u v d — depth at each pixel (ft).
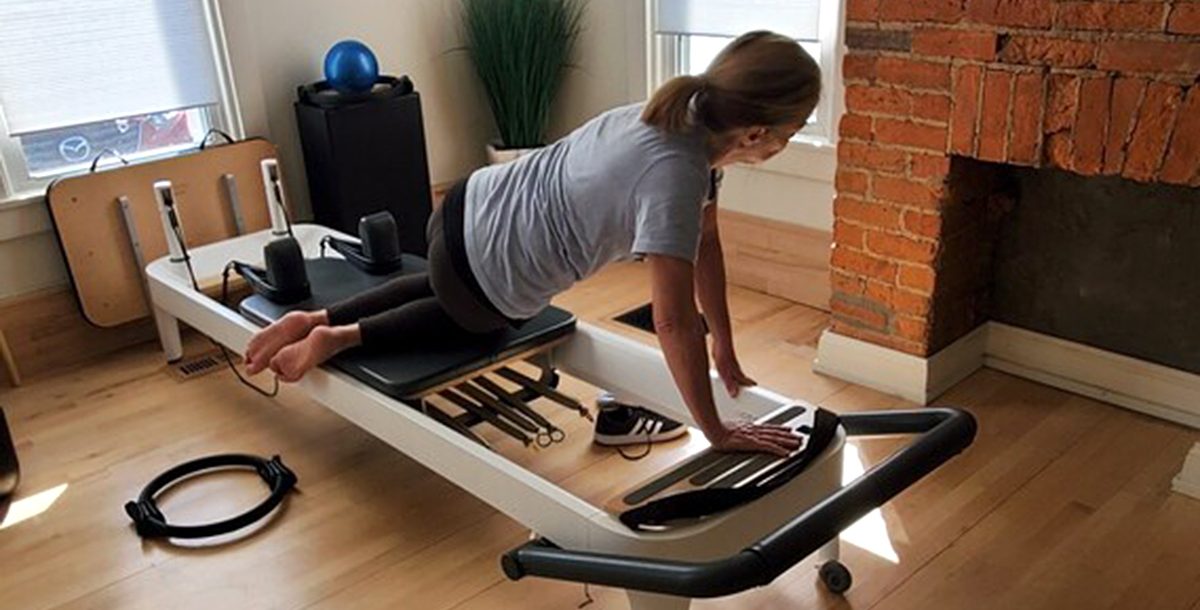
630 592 5.05
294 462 7.88
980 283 8.59
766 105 4.66
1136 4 6.25
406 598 6.24
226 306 8.92
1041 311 8.50
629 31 11.34
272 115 10.89
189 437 8.34
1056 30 6.68
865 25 7.73
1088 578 6.11
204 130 10.64
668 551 4.90
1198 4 6.00
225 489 7.52
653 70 11.40
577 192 5.33
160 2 9.83
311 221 11.46
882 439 7.82
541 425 7.02
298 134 11.08
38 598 6.36
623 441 7.79
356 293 8.23
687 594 4.35
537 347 7.18
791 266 10.62
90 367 9.77
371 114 10.61
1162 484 7.03
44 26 9.11
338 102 10.42
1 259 9.35
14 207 9.24
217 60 10.38
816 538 4.43
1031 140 7.06
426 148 11.71
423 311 6.97
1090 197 7.89
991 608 5.90
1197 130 6.23
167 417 8.70
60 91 9.38
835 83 9.57
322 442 8.19
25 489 7.61
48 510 7.33
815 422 5.53
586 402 8.54
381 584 6.38
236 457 7.79
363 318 7.10
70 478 7.75
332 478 7.63
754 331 9.99
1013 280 8.61
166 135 10.37
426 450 6.32
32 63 9.14
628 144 5.02
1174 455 7.39
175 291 8.98
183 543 6.86
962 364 8.68
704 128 4.90
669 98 4.83
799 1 9.68
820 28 9.56
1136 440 7.62
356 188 10.74
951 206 7.86
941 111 7.50
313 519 7.10
